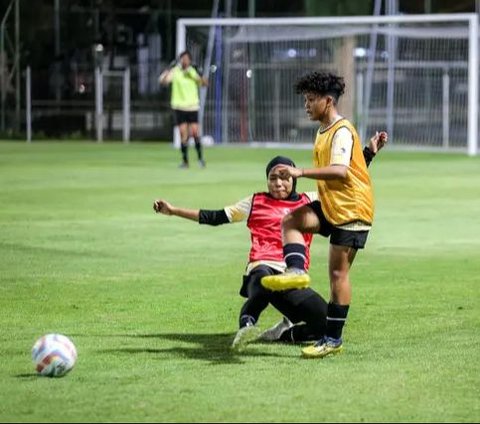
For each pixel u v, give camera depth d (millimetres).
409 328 19812
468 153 67062
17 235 32031
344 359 17453
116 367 16938
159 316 21047
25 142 82062
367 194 17266
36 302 22391
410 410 14539
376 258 28344
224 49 77812
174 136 76562
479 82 74688
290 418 14188
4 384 15867
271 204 18688
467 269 26562
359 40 76562
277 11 85750
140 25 86375
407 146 72062
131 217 36344
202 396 15219
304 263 16953
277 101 77250
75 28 86250
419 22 71812
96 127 85188
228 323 20391
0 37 86625
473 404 14820
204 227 34031
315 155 17484
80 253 28859
